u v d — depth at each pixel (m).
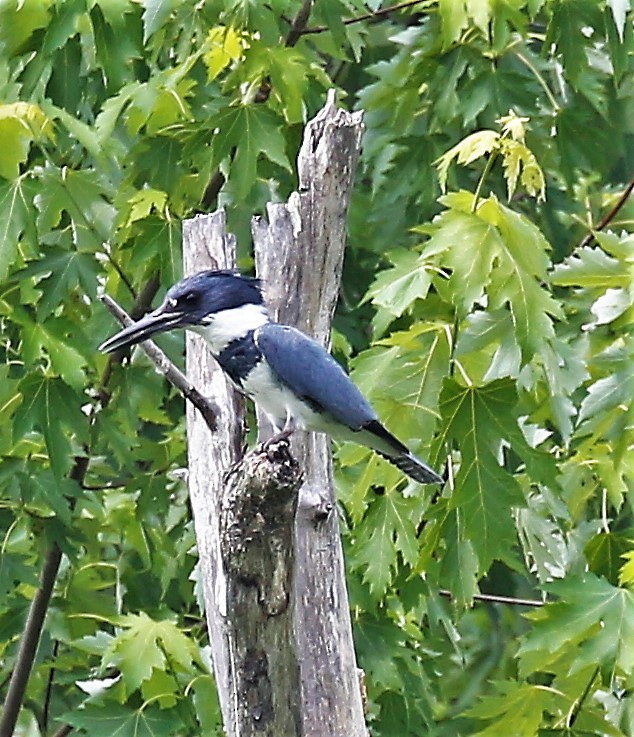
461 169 12.70
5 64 11.56
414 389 9.65
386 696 11.71
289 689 6.51
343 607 7.91
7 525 11.99
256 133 11.06
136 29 11.24
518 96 11.95
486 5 10.99
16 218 10.63
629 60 12.81
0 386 11.66
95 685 10.95
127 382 12.21
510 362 9.32
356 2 11.55
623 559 10.30
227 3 10.98
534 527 10.77
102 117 11.30
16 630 12.62
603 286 9.73
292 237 8.38
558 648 9.38
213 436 8.38
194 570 11.65
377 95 12.70
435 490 10.09
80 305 12.47
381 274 9.52
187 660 10.32
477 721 13.14
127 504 13.16
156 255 11.66
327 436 8.33
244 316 8.38
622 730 10.32
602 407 9.34
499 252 8.98
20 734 13.52
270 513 6.16
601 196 13.58
